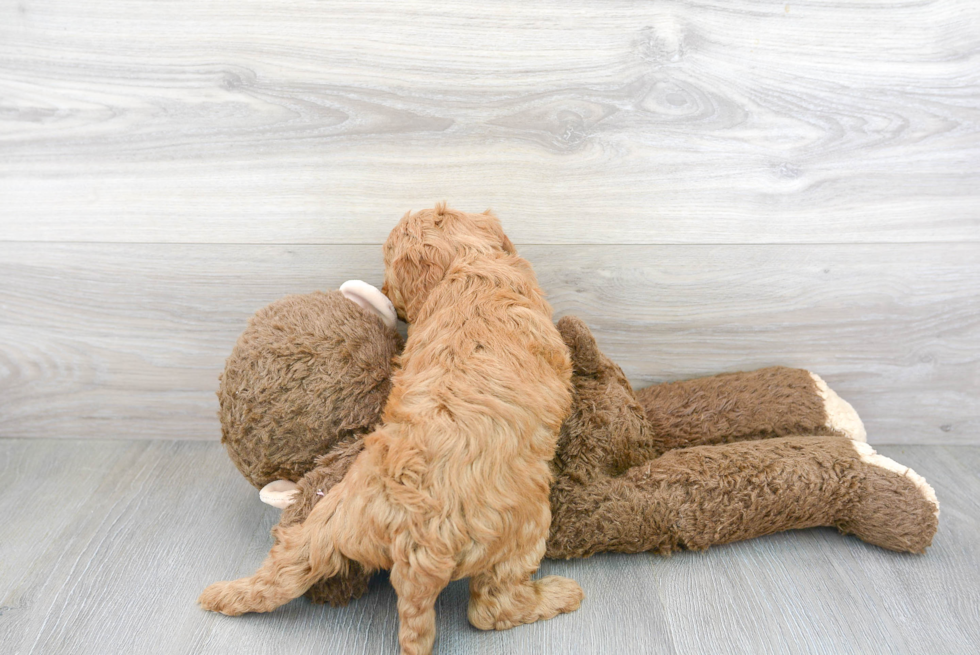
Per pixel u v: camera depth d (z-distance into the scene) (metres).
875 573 1.12
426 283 1.11
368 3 1.21
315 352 1.11
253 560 1.16
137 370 1.46
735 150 1.30
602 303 1.41
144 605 1.05
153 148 1.30
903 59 1.25
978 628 1.01
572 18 1.23
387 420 0.98
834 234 1.36
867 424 1.50
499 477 0.92
